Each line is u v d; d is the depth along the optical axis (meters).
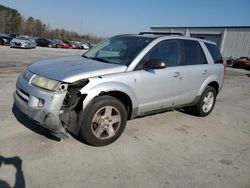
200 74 5.34
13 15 74.69
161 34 5.23
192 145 4.27
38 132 4.06
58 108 3.38
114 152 3.71
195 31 40.75
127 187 2.95
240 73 20.77
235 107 7.44
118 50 4.59
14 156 3.32
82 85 3.54
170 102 4.85
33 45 26.94
